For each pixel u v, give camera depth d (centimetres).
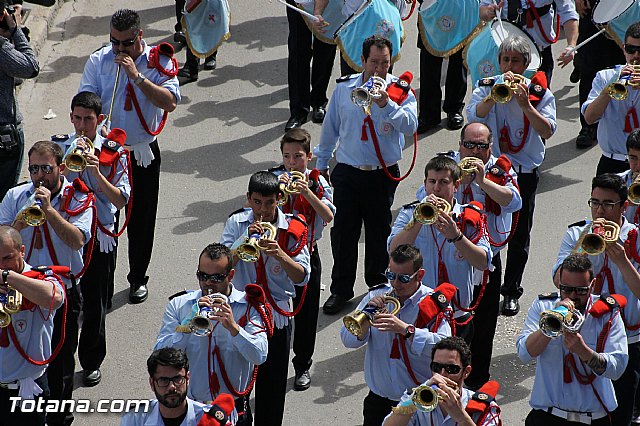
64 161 2697
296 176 2723
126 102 3053
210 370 2275
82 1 4772
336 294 3164
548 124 2955
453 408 2011
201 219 3516
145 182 3108
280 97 4209
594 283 2398
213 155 3850
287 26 4697
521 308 3173
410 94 3000
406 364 2302
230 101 4172
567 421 2336
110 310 3145
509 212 2759
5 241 2311
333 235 3122
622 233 2552
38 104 4075
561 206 3619
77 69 4300
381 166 3047
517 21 3709
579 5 3803
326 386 2884
